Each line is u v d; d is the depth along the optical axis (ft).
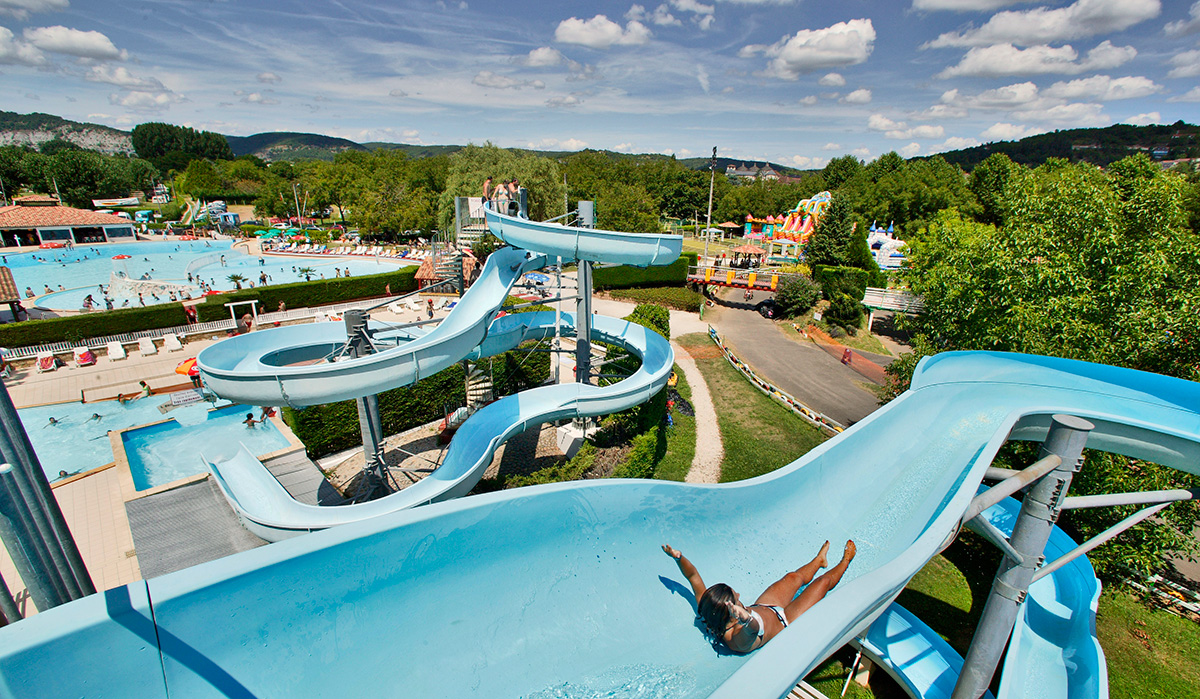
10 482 14.35
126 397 81.00
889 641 33.42
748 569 23.43
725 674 16.48
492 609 17.39
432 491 36.91
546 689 15.61
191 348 106.93
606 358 87.92
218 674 12.70
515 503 18.53
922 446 32.27
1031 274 46.42
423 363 40.73
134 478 59.57
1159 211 47.09
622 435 63.36
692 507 24.09
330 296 138.51
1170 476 39.81
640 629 18.30
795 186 378.53
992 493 20.30
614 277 155.33
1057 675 30.81
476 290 50.88
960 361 37.14
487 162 182.09
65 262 204.54
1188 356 41.14
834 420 77.87
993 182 240.53
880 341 121.39
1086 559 35.55
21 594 40.81
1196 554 50.11
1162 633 40.73
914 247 126.52
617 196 268.82
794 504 27.84
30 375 90.48
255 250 231.91
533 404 46.39
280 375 35.14
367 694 14.28
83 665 11.17
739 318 137.18
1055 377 33.12
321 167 392.06
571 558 19.81
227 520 47.19
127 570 42.32
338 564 14.71
